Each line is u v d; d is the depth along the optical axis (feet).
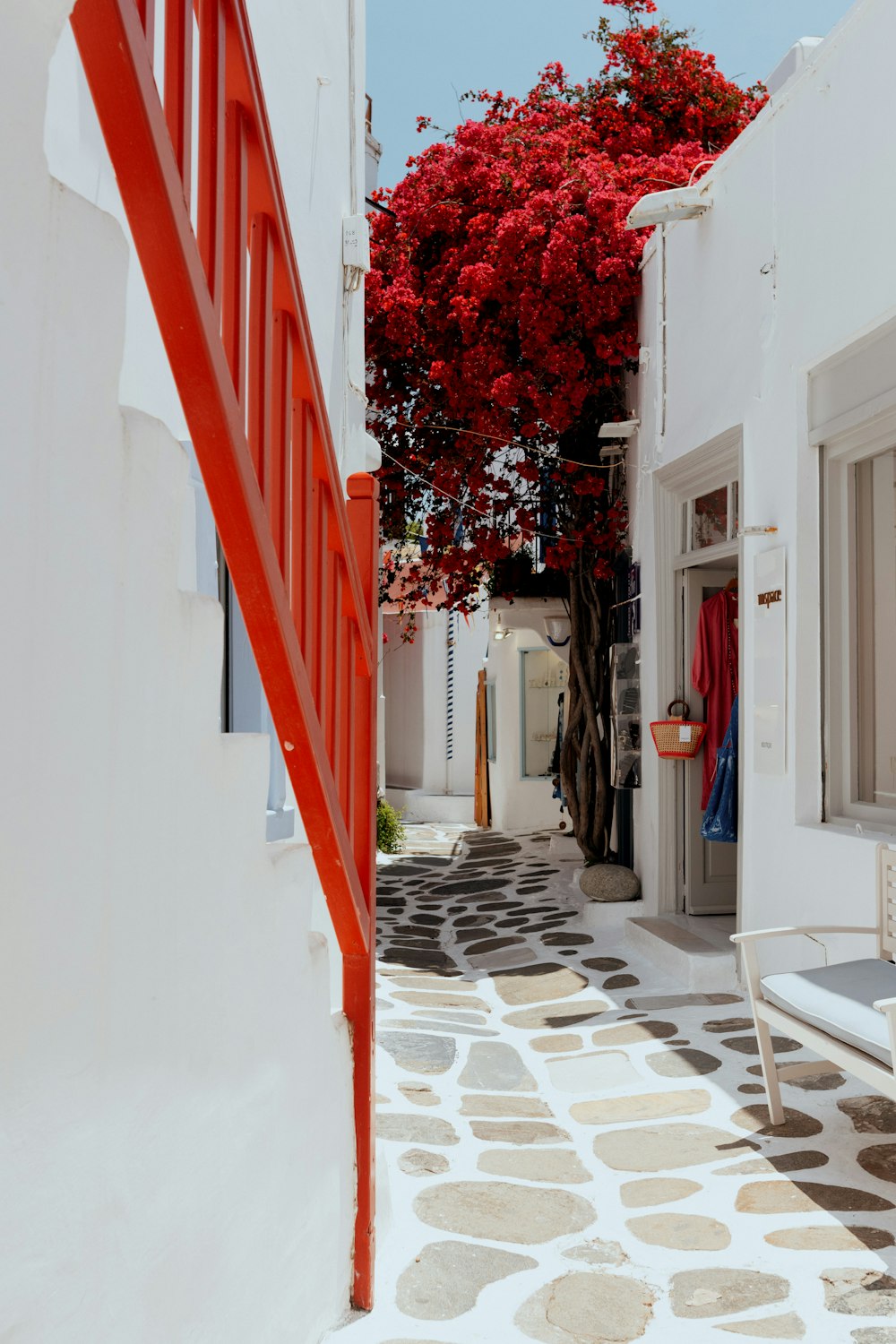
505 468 31.50
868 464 17.48
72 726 4.38
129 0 4.59
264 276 6.61
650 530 25.82
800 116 17.99
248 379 6.64
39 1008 4.17
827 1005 12.07
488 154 30.81
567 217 27.43
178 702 5.40
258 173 6.47
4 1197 3.97
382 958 24.77
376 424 32.19
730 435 21.24
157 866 5.19
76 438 4.37
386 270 31.07
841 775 17.94
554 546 30.40
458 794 58.13
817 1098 14.10
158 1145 5.23
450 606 34.76
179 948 5.48
